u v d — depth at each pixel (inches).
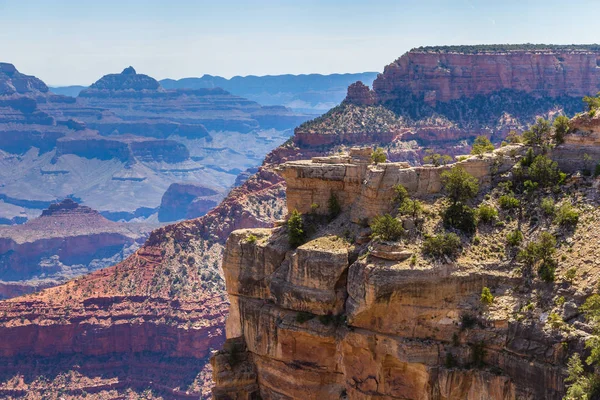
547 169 4475.9
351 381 4448.8
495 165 4665.4
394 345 4183.1
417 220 4421.8
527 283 4067.4
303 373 4680.1
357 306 4296.3
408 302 4170.8
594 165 4439.0
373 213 4616.1
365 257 4333.2
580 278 3949.3
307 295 4571.9
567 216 4234.7
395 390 4284.0
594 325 3722.9
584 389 3595.0
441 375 4060.0
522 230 4325.8
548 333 3838.6
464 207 4416.8
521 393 3880.4
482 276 4141.2
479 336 4035.4
